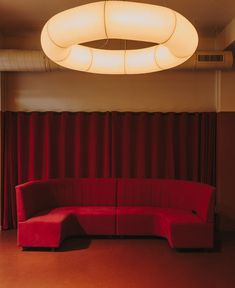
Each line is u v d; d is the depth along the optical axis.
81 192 4.82
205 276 3.23
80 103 5.16
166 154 5.08
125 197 4.81
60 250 3.94
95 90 5.16
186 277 3.21
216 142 5.10
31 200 4.21
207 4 3.92
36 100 5.17
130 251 3.93
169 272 3.32
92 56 3.40
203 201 4.08
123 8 2.27
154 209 4.55
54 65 4.57
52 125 5.06
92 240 4.34
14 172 5.03
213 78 5.16
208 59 4.57
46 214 4.22
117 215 4.34
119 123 5.10
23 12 4.19
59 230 3.90
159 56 3.25
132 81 5.16
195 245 3.93
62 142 5.05
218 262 3.60
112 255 3.79
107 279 3.15
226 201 4.98
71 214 4.31
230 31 4.46
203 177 5.04
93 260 3.63
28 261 3.60
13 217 4.99
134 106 5.13
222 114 5.02
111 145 5.07
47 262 3.57
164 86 5.14
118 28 2.33
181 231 3.91
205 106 5.17
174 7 3.99
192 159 5.09
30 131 5.03
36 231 3.92
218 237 4.57
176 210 4.48
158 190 4.78
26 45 5.07
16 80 5.16
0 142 4.93
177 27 2.42
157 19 2.32
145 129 5.04
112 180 4.86
